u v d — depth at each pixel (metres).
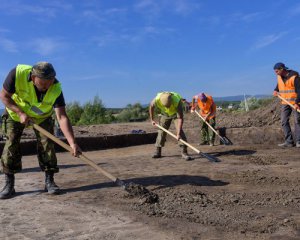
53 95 3.26
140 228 2.58
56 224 2.67
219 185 3.81
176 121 5.56
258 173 4.34
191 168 4.71
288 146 6.80
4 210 2.98
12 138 3.32
